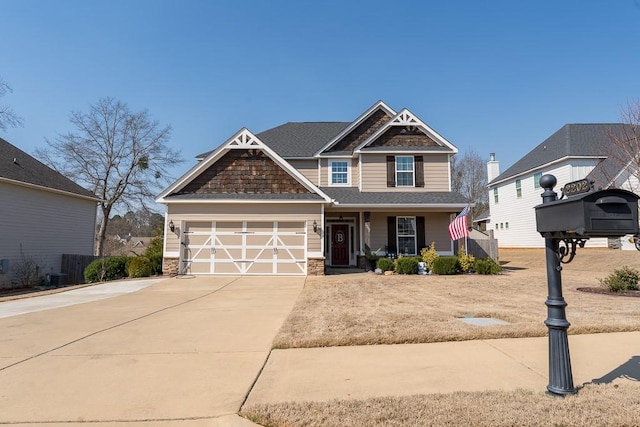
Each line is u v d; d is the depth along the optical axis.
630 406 3.27
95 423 3.18
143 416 3.29
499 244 30.78
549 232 3.73
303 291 10.67
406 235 17.89
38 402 3.59
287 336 5.63
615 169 19.25
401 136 18.41
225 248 14.71
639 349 5.04
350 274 15.29
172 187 14.83
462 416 3.12
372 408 3.30
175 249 14.58
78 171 29.14
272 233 14.77
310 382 4.03
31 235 17.02
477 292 10.16
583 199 3.32
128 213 31.84
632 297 9.18
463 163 47.59
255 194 15.19
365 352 5.05
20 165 17.52
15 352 5.14
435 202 16.69
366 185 18.03
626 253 19.52
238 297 9.87
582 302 8.45
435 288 11.01
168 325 6.71
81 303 9.22
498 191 31.27
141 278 14.20
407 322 6.47
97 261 14.88
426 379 4.07
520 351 4.99
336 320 6.71
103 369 4.48
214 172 15.39
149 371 4.40
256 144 15.38
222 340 5.71
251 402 3.53
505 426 2.97
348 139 19.69
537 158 26.25
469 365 4.49
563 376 3.54
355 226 18.91
